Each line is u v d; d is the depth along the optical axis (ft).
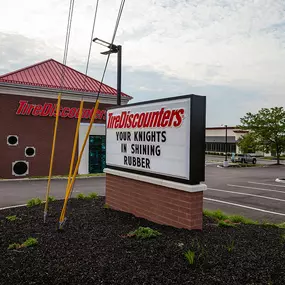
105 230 21.18
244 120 139.64
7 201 39.29
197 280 13.42
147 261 15.42
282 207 38.91
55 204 31.14
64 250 17.25
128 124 26.81
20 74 68.69
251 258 15.58
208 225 22.77
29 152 66.33
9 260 16.07
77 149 71.20
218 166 119.96
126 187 27.04
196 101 20.43
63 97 68.90
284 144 132.36
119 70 45.70
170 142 22.00
